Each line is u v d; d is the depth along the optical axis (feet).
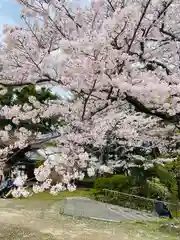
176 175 37.11
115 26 11.06
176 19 15.57
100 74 12.00
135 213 35.40
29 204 41.24
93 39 11.11
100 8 12.66
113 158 35.70
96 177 49.44
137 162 37.78
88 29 12.96
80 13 12.75
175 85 13.33
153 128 22.04
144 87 12.34
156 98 13.38
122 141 24.81
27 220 31.73
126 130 18.45
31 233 26.40
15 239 24.36
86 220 32.19
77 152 14.53
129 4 12.76
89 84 12.67
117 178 44.83
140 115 19.98
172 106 14.05
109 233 26.96
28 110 16.81
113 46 12.14
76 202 42.01
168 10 15.03
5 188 41.24
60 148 14.93
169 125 21.44
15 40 12.41
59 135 14.65
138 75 13.15
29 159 30.55
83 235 26.18
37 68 13.10
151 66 15.93
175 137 22.52
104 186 45.73
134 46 14.21
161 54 16.56
